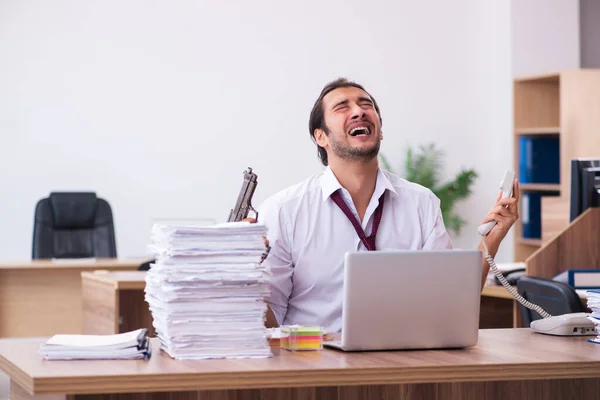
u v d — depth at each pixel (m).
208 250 2.26
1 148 8.16
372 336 2.36
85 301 5.80
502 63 9.02
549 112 7.96
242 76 8.71
